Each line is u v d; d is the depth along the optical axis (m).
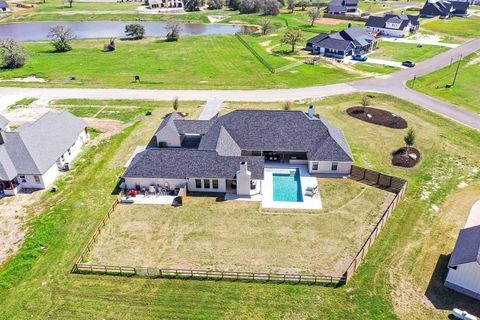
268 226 42.34
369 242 38.34
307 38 130.25
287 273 35.97
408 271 35.81
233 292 34.09
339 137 55.41
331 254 38.25
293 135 53.94
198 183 48.12
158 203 46.47
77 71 98.25
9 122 64.44
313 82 87.06
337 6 172.38
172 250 39.06
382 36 135.12
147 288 34.66
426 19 166.00
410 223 42.34
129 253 38.75
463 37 131.62
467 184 49.53
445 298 32.91
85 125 61.69
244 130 54.72
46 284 35.25
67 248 39.69
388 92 79.94
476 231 34.97
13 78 92.50
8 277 36.00
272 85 85.50
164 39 136.25
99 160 56.69
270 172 52.66
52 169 51.50
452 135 62.28
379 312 31.70
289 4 183.62
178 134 58.56
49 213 45.06
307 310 32.09
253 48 119.31
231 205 46.03
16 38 142.75
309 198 47.00
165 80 90.56
